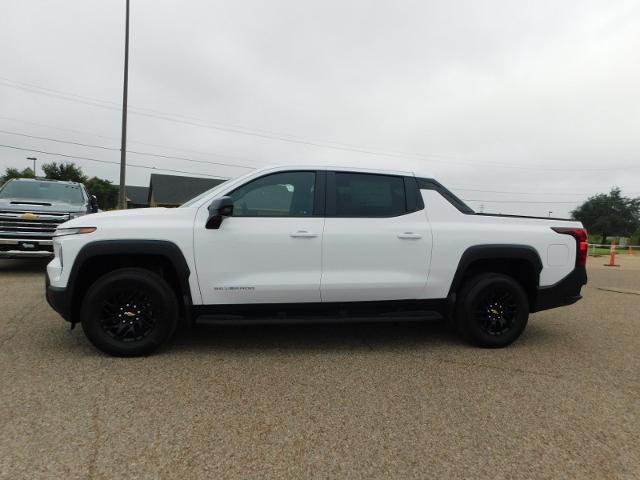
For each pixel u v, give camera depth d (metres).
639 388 3.37
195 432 2.56
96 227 3.72
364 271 4.05
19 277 8.15
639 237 56.56
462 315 4.24
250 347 4.19
